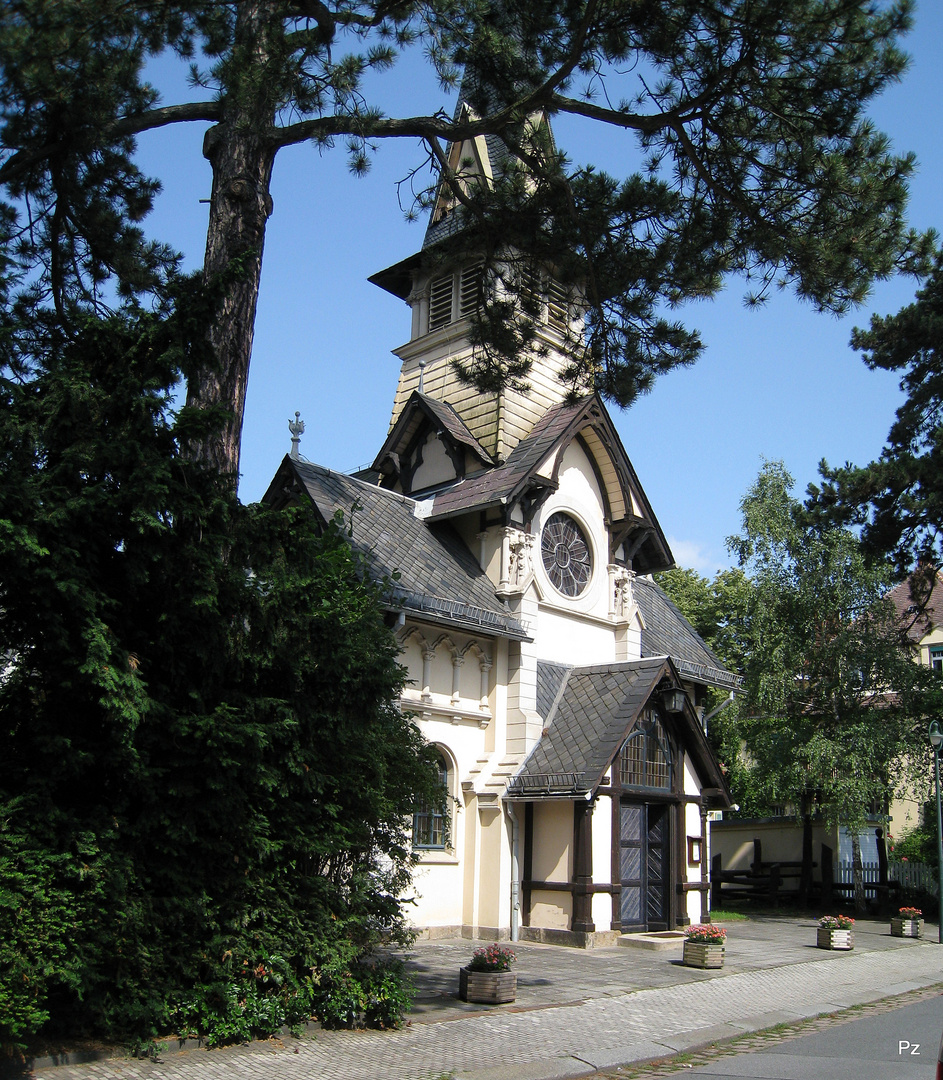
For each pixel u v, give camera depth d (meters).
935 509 29.33
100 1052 9.43
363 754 11.95
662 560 27.28
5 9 12.41
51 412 9.95
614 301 15.40
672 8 12.99
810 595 31.36
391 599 16.94
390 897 12.81
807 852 32.59
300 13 13.96
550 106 14.64
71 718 9.79
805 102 13.21
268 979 10.90
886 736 28.67
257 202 13.78
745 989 15.84
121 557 10.09
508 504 22.73
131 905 9.52
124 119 14.01
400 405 27.92
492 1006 13.28
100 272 16.08
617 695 22.00
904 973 18.77
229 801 10.30
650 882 22.31
